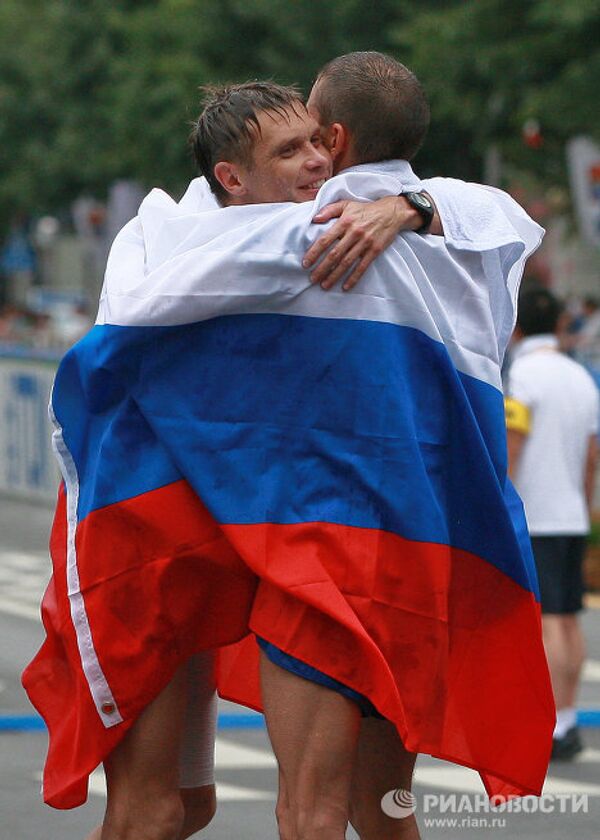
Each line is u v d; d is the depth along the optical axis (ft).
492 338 28.63
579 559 58.49
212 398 27.76
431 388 28.04
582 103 149.07
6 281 425.28
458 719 28.53
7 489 146.92
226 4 198.49
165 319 27.55
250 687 31.09
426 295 28.02
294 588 26.89
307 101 29.99
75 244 416.46
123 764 28.71
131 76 215.92
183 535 27.81
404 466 27.50
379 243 27.43
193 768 31.01
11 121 267.59
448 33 157.58
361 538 27.43
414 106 29.35
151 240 28.60
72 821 46.78
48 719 29.14
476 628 28.71
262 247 27.37
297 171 28.78
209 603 28.35
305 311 27.55
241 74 204.64
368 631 27.37
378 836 30.58
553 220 233.76
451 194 28.78
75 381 28.78
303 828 27.17
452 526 28.48
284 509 27.43
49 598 29.27
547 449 58.54
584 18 143.95
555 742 56.95
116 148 238.89
